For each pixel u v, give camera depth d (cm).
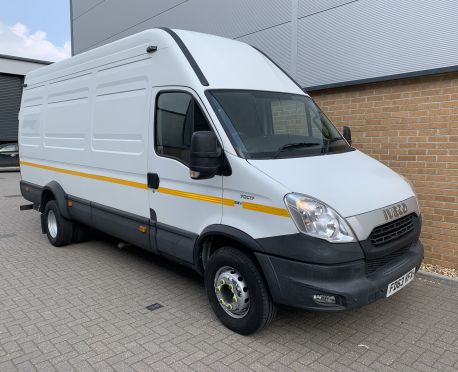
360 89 590
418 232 397
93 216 563
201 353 349
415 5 526
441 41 509
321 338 373
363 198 347
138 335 379
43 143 690
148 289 486
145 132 456
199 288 488
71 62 604
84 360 340
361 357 344
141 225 473
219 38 472
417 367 331
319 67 634
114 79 507
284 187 331
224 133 371
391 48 553
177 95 416
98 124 539
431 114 525
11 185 1502
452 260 528
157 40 441
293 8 661
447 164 519
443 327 394
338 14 604
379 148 578
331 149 427
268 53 704
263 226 341
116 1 1045
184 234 413
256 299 354
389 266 356
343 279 318
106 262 585
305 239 318
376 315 417
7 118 2419
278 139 403
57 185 645
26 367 330
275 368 329
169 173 425
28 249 652
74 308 436
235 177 359
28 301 454
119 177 503
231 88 409
